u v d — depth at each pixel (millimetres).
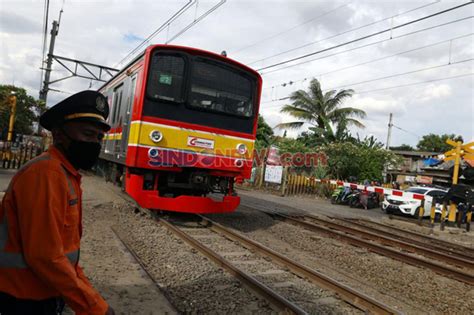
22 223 1551
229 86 8266
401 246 8523
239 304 4258
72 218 1783
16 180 1640
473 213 16625
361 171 21734
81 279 1830
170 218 8734
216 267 5453
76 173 1861
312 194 19766
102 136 1970
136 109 7441
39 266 1529
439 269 6598
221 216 9906
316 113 27484
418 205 14570
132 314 3736
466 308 5078
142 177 7652
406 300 5180
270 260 6113
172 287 4629
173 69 7645
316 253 7219
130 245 6230
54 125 1857
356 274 6168
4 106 16875
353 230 9672
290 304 3980
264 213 11086
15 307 1632
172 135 7586
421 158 33562
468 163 15117
